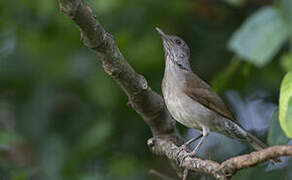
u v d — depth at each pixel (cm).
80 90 1320
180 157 887
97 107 1314
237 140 1264
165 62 1238
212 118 1146
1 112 1408
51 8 1240
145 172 1293
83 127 1313
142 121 1314
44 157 1234
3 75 1324
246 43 885
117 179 1284
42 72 1316
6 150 1241
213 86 1099
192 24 1341
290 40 873
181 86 1156
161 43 1264
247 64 1106
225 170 686
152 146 956
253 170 1012
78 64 1288
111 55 779
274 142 812
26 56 1338
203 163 793
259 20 890
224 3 1314
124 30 1250
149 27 1278
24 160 1278
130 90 846
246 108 1314
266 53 870
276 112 818
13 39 1360
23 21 1352
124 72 809
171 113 1177
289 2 868
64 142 1264
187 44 1303
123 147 1322
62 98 1358
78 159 1213
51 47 1326
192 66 1320
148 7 1273
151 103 884
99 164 1292
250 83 1274
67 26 1286
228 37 1320
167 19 1301
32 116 1288
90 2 1195
